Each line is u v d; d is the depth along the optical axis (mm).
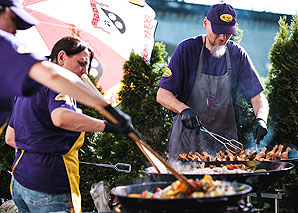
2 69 1543
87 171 4422
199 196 1588
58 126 2533
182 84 3793
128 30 4211
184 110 3418
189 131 3713
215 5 3584
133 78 4488
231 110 3801
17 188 2699
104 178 4441
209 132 3520
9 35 1670
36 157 2619
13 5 1934
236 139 3801
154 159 2656
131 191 1834
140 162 4457
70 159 2748
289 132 4305
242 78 3822
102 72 4277
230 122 3809
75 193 2744
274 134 4363
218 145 3775
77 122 2531
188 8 7168
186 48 3721
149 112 4469
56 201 2643
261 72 6883
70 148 2711
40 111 2602
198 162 3000
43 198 2615
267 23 7031
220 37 3564
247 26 7023
